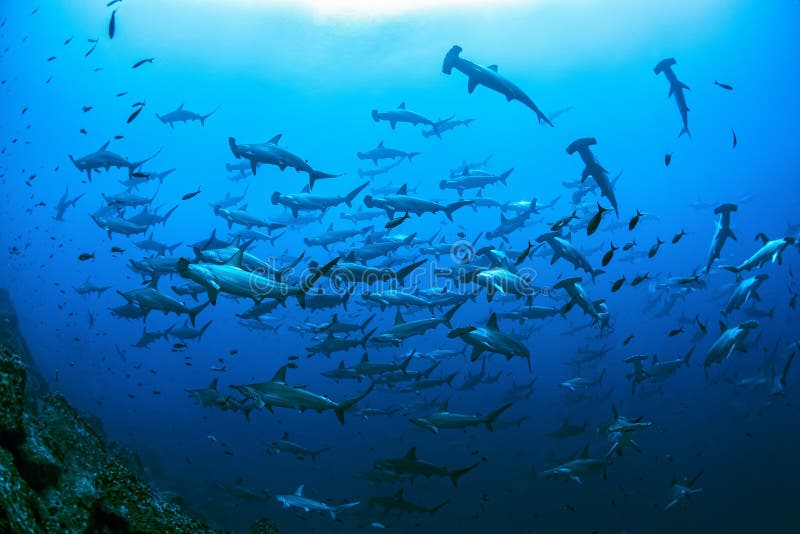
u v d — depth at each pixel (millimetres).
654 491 21984
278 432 30875
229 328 59000
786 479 22750
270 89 53188
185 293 11945
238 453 26922
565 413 28062
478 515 17062
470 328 7066
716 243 9875
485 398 34094
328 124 61750
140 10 37781
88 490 4910
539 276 48219
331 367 43531
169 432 30547
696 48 53594
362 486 22078
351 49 43938
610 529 19297
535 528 19297
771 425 26984
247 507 17906
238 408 9328
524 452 25375
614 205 9898
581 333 39719
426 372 11062
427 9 39750
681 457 25328
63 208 19375
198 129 64562
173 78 51500
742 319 26188
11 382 4699
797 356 29641
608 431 8438
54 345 39062
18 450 4430
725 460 24984
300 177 68375
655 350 43250
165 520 5391
